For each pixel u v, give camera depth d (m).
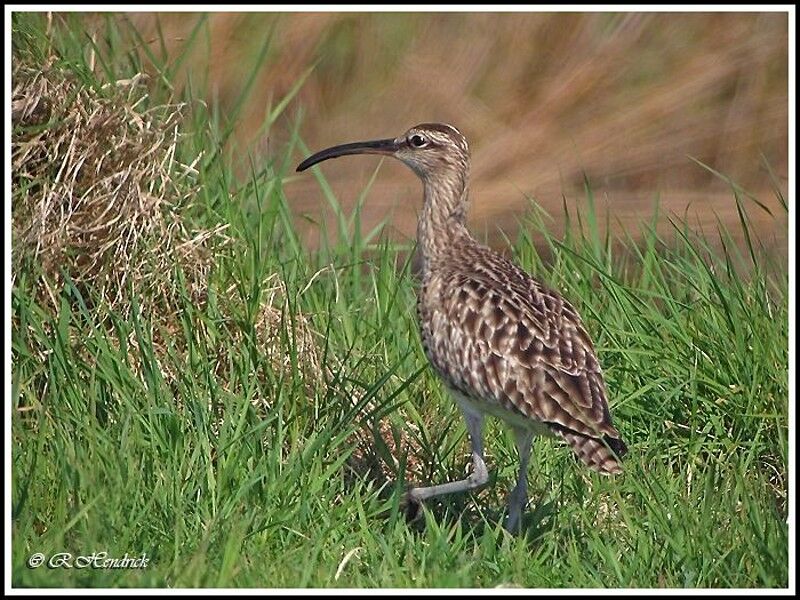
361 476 16.92
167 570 14.11
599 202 27.72
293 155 29.08
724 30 31.23
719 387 17.73
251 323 17.72
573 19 31.55
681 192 28.44
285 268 19.78
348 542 15.28
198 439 16.23
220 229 18.98
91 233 18.20
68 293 17.64
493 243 25.88
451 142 18.16
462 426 17.84
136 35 21.69
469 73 31.14
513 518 16.03
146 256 18.31
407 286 20.38
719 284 19.19
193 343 17.77
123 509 15.02
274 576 14.14
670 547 15.29
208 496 15.58
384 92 30.72
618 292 18.88
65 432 15.98
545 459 17.53
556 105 30.61
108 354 17.05
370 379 18.22
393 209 27.36
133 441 15.95
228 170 20.94
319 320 18.83
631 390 18.03
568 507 16.39
